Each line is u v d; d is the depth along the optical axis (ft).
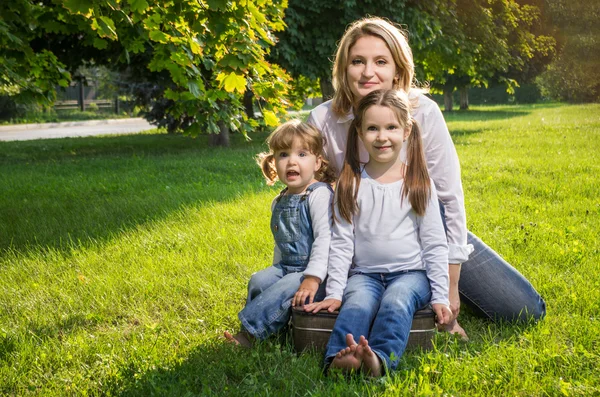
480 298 10.86
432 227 9.62
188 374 9.12
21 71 19.83
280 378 8.84
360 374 8.63
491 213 20.04
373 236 9.67
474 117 87.92
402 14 45.03
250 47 15.12
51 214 22.02
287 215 10.29
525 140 43.60
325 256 9.87
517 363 8.98
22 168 37.81
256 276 10.48
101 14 13.15
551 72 121.08
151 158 40.86
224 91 16.97
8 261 15.88
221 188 26.27
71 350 10.32
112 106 139.64
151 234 18.03
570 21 106.32
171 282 13.69
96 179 31.12
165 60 16.25
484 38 59.52
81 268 15.14
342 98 10.46
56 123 108.78
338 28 44.93
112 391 8.80
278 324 9.87
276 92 16.90
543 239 16.21
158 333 10.67
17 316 12.19
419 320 9.45
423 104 10.34
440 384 8.57
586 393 8.20
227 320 11.62
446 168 10.28
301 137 10.12
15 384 9.31
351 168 9.89
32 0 21.08
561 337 10.12
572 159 32.37
